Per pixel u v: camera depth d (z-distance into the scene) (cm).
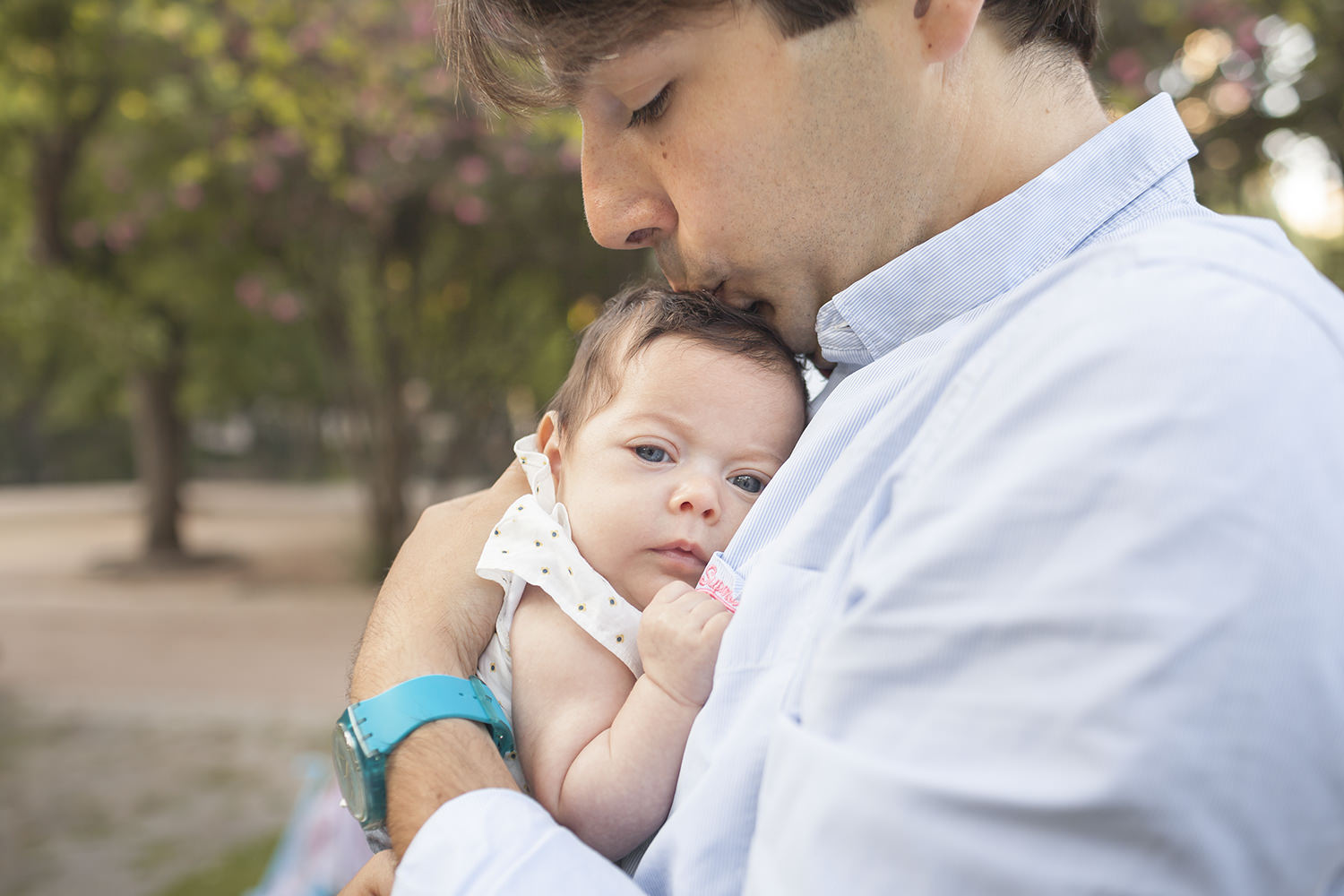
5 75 1070
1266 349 77
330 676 863
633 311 144
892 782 75
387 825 116
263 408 2848
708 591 118
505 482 154
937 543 80
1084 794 68
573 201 948
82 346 1229
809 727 85
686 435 133
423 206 1073
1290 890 70
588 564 131
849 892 75
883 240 117
